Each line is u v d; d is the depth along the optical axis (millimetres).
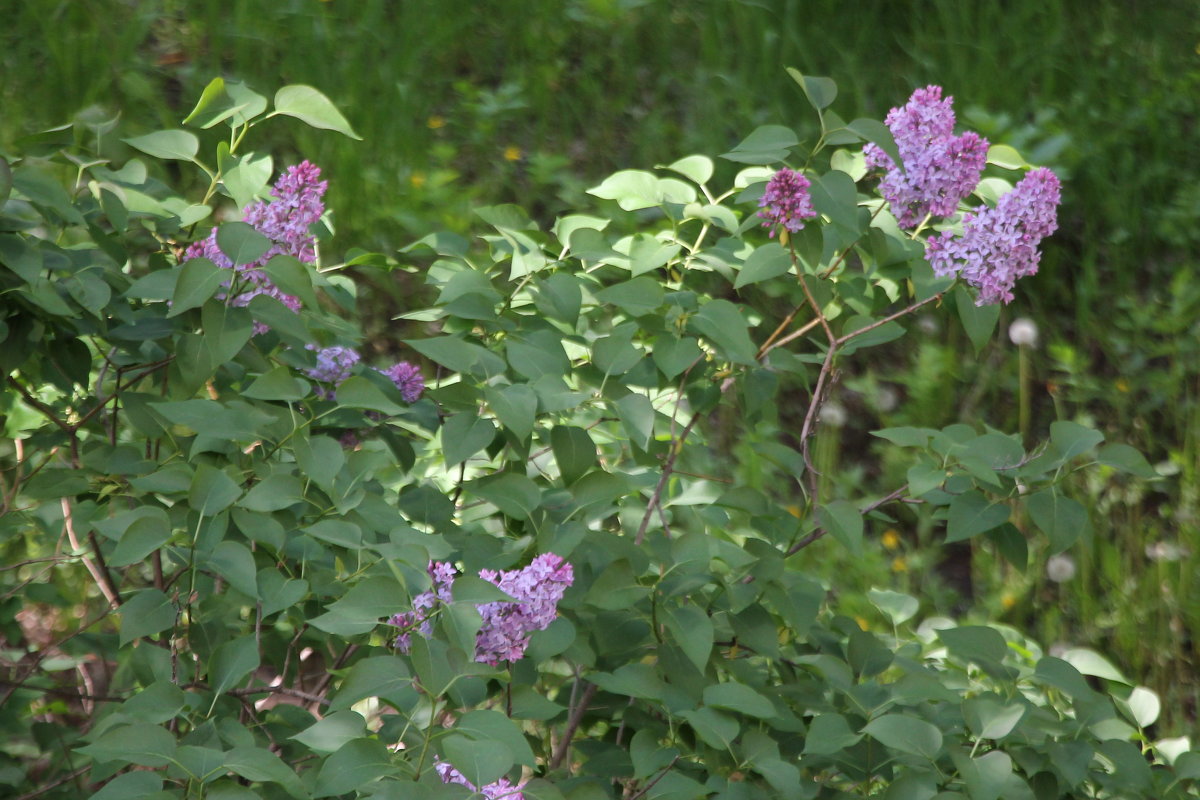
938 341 6004
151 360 4508
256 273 4344
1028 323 5867
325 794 4086
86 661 4785
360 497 4309
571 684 4504
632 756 4234
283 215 4402
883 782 4438
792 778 4215
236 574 4230
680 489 4727
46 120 5941
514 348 4402
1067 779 4289
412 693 4219
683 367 4418
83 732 4543
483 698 4215
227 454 4418
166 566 4785
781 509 4492
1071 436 4371
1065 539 4359
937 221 4613
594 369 4480
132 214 4527
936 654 4777
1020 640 4848
